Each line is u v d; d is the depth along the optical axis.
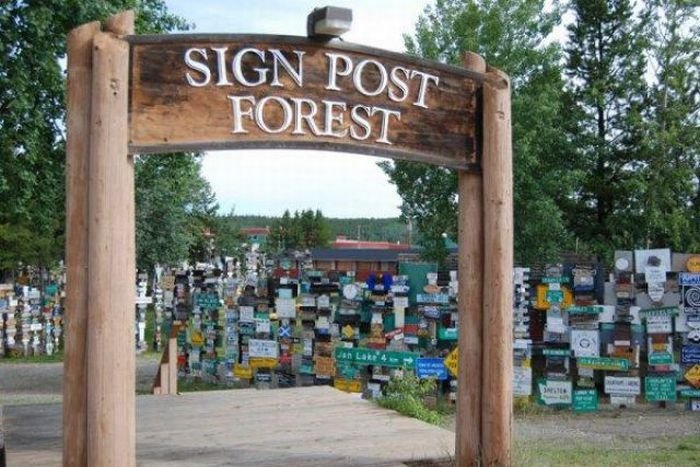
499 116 4.25
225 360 15.60
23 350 20.70
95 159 3.53
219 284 17.06
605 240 28.72
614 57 29.22
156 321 21.97
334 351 13.73
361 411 6.05
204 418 5.77
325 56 3.99
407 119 4.15
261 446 4.83
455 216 23.86
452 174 23.19
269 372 14.66
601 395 14.10
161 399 6.63
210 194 43.28
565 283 13.71
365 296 13.73
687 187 28.81
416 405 6.57
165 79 3.69
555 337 13.55
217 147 3.77
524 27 23.98
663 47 28.95
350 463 4.41
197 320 16.75
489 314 4.23
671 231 28.09
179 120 3.71
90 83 3.58
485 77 4.26
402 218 24.83
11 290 20.58
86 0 12.90
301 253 16.73
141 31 14.91
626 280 13.48
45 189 14.59
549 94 23.80
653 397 13.31
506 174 4.26
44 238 22.33
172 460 4.47
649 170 28.14
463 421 4.28
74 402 3.59
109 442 3.54
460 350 4.31
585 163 27.70
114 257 3.54
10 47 12.76
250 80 3.84
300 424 5.53
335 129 4.00
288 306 14.69
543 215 23.33
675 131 27.52
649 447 10.12
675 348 14.32
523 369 13.13
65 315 3.62
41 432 5.32
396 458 4.52
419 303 13.30
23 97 12.59
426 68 4.19
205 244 42.12
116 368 3.54
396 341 13.30
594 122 29.56
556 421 12.24
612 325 13.54
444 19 24.89
